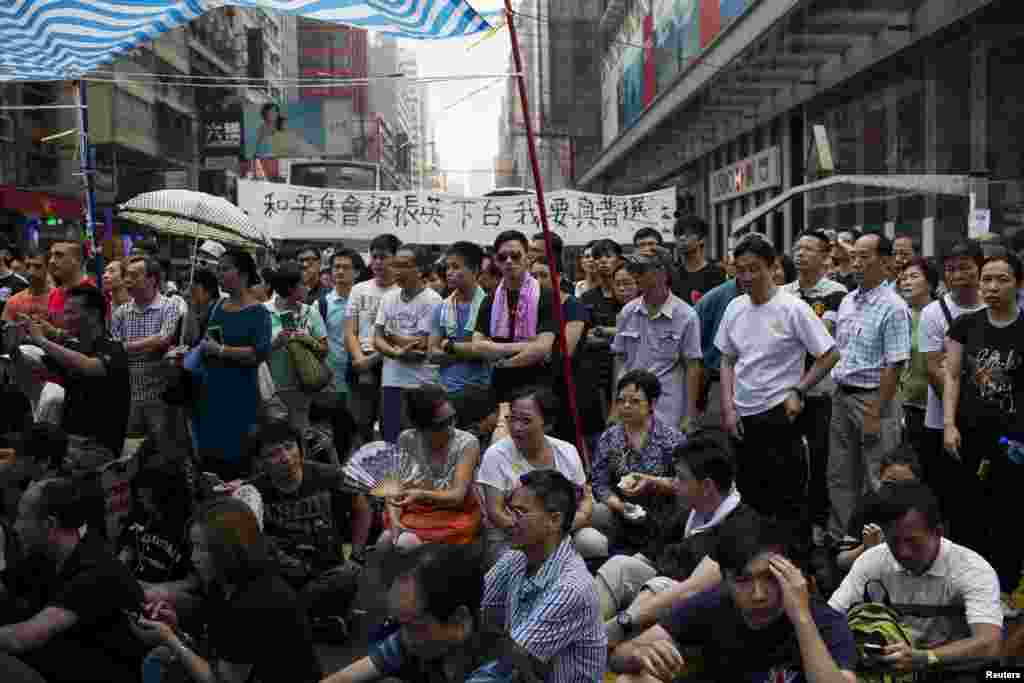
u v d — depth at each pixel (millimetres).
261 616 3707
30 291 9141
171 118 38500
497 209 13992
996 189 15234
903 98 19391
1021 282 6305
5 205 24016
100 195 29688
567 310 7195
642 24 39500
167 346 8133
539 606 3738
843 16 18203
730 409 6641
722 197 34188
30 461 5559
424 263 9281
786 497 6508
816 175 22844
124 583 4086
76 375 6801
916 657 3627
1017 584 5797
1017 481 5797
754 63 22281
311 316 8812
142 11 5250
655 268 7113
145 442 7082
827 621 3293
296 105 47156
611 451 6160
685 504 4777
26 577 4477
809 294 8086
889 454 5395
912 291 7652
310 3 5273
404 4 5191
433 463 6047
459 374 7359
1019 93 15000
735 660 3371
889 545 3920
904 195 19109
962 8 15430
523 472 5715
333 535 5730
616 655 3545
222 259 6957
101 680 4078
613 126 49531
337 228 13969
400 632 3480
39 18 5219
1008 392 5918
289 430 5641
